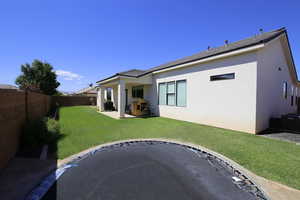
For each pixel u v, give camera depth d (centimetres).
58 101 2891
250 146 561
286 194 291
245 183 331
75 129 855
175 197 285
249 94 743
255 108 723
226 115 839
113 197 285
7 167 399
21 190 303
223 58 851
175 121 1095
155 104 1402
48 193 296
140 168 403
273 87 870
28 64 2867
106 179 347
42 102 1253
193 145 586
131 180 344
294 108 1306
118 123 1041
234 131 787
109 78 1487
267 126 814
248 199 279
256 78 720
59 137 689
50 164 420
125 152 519
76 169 394
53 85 3009
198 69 996
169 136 717
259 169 391
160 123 1023
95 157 473
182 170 393
